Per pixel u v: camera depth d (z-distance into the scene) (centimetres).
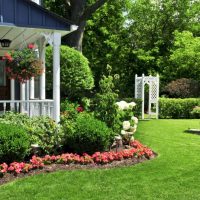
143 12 3102
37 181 722
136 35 3138
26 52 1009
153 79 2139
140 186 704
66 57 1731
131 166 841
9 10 1003
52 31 1056
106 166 827
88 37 2986
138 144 998
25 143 799
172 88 2509
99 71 3081
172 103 2152
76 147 885
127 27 3177
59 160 820
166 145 1117
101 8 2919
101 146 895
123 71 3125
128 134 1007
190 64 2634
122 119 1031
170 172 799
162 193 666
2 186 696
